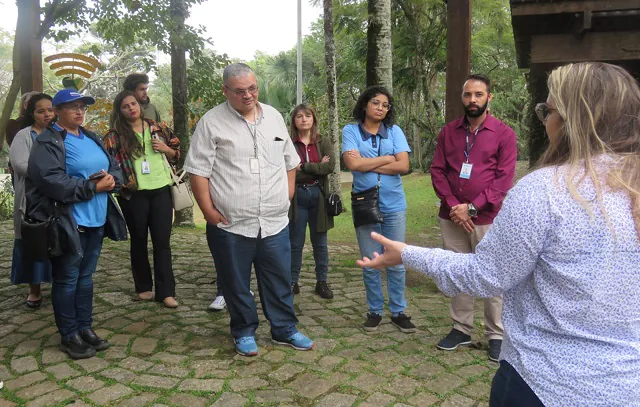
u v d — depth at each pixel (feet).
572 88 4.22
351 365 10.71
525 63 19.40
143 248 14.46
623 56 14.01
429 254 4.84
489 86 11.06
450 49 15.33
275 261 11.22
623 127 4.15
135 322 12.96
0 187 41.19
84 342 11.09
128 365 10.60
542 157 4.56
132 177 13.46
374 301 12.78
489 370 10.61
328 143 15.38
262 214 10.85
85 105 11.05
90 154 10.96
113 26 24.20
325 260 15.48
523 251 4.17
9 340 11.79
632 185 3.98
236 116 10.65
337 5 40.32
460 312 11.63
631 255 3.94
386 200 12.34
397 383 9.98
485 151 11.05
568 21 14.49
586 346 4.08
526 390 4.29
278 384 9.88
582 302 4.03
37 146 10.36
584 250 3.99
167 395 9.43
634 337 4.11
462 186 11.21
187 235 25.32
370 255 12.53
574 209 4.01
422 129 60.54
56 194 10.18
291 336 11.55
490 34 59.26
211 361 10.82
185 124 28.84
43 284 15.97
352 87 66.69
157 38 24.08
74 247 10.46
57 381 9.91
